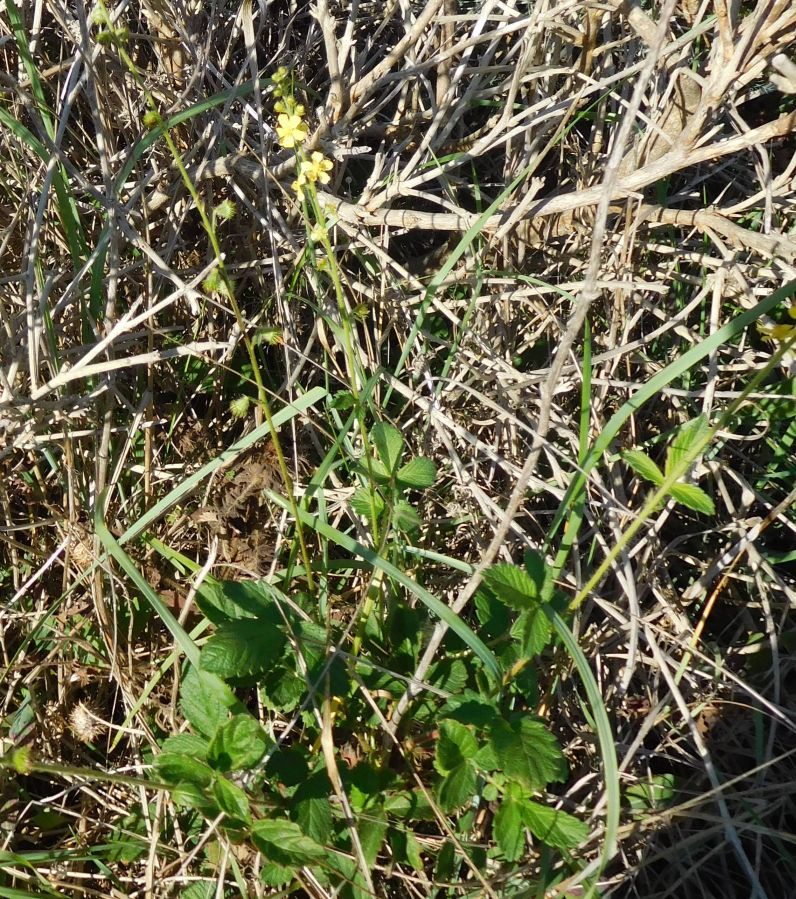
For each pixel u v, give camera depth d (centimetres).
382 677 37
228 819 31
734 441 51
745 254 50
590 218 50
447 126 48
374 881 38
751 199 46
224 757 32
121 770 40
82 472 44
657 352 52
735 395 46
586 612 44
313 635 35
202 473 40
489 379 47
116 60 47
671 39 49
